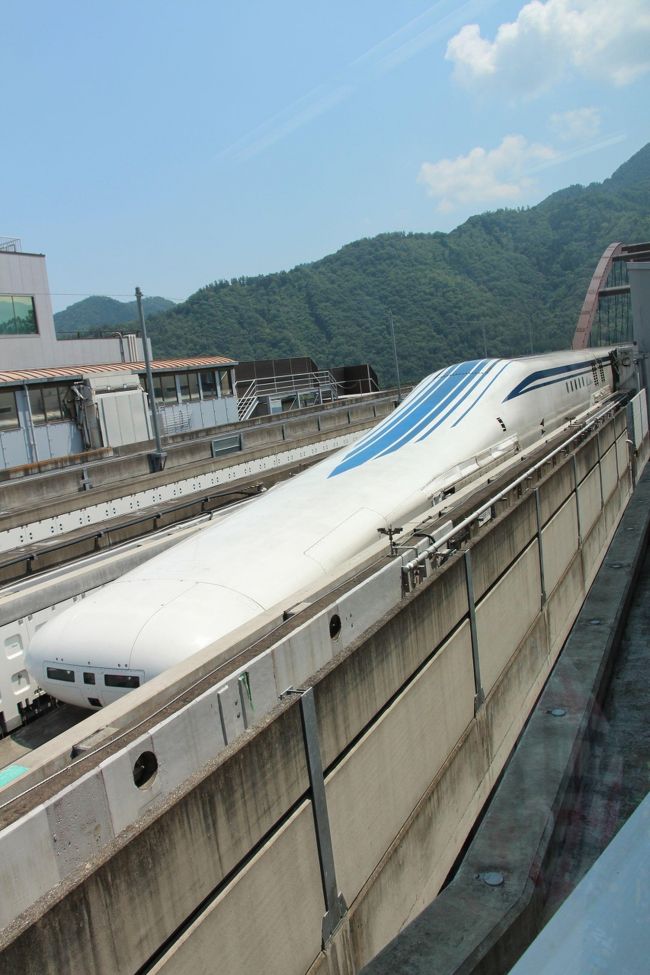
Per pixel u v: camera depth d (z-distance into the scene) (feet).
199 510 48.75
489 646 30.48
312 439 77.82
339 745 18.99
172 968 13.58
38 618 29.60
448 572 26.16
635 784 23.89
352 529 32.78
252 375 147.33
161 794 16.88
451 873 25.50
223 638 22.43
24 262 100.78
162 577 28.30
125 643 24.50
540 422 55.21
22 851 13.38
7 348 98.37
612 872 5.14
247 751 15.56
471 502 35.55
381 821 21.11
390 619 21.84
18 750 26.22
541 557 38.83
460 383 51.70
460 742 27.04
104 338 115.34
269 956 16.10
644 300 93.15
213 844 14.57
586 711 27.14
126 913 12.61
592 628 36.78
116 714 18.07
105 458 75.41
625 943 4.41
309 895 17.62
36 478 55.67
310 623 22.82
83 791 14.74
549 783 22.74
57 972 11.30
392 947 17.07
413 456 41.75
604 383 78.79
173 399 99.91
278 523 32.89
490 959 16.75
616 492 64.03
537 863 19.61
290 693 17.54
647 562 53.01
